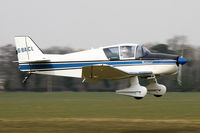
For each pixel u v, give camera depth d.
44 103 67.81
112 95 92.38
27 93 102.94
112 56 52.88
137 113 48.78
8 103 68.94
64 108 57.28
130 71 52.47
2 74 114.62
